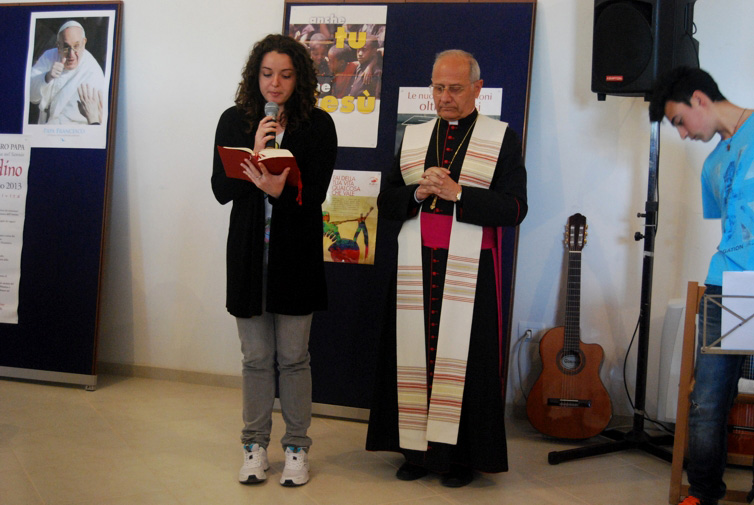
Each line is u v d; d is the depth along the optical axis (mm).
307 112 2600
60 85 4012
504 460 2736
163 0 4051
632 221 3555
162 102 4078
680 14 3127
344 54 3643
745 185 2348
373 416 2875
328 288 3625
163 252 4109
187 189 4066
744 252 2346
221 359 4055
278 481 2701
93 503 2395
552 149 3617
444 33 3545
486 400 2738
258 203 2576
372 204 3592
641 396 3250
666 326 3389
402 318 2809
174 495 2504
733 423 3115
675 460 2596
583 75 3570
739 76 3430
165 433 3193
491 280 2775
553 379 3350
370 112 3607
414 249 2803
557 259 3627
